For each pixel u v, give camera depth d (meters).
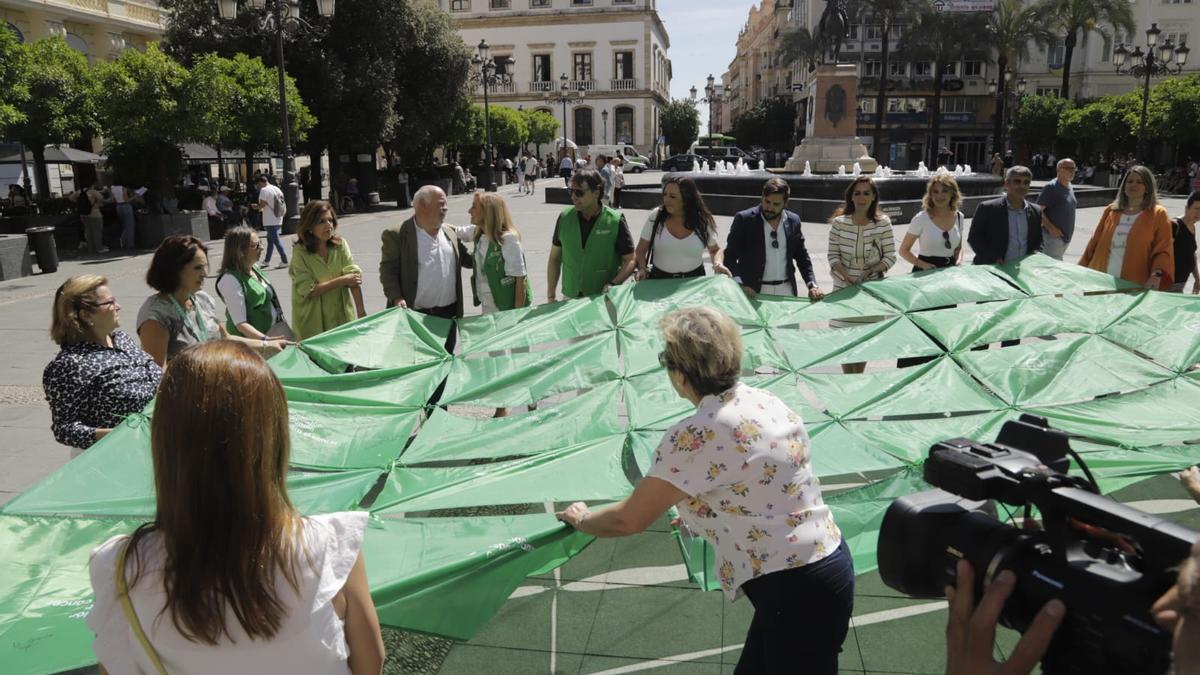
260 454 1.43
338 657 1.50
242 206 24.86
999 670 1.30
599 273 5.77
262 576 1.41
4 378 7.75
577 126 66.88
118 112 17.38
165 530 1.41
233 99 20.03
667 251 5.62
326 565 1.50
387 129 28.17
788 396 4.11
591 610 3.50
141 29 33.22
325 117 26.91
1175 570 1.20
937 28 47.75
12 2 26.94
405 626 2.29
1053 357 4.58
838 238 5.93
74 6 29.45
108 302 3.55
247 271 5.02
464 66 32.00
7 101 16.73
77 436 3.40
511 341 4.85
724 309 5.00
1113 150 44.50
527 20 65.69
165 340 4.20
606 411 3.88
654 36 68.44
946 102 61.19
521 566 2.47
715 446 2.19
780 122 66.31
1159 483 4.27
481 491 2.92
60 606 2.25
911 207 19.11
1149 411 3.99
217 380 1.41
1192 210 6.50
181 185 24.77
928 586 1.61
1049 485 1.42
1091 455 3.29
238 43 25.14
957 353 4.63
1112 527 1.31
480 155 46.62
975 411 4.04
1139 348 4.77
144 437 3.22
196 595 1.38
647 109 65.94
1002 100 49.19
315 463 3.37
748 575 2.21
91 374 3.45
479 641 3.29
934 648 3.22
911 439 3.62
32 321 10.50
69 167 33.00
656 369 4.35
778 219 5.78
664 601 3.55
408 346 4.85
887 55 49.53
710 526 2.27
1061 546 1.37
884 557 1.67
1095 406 4.07
